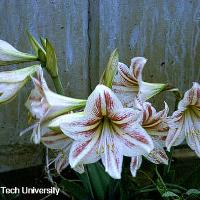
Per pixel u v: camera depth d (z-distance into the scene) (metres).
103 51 1.25
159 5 1.25
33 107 0.76
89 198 1.05
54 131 0.83
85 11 1.22
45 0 1.19
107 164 0.77
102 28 1.24
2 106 1.24
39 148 1.31
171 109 1.35
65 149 0.87
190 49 1.31
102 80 0.82
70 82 1.26
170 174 1.11
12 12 1.18
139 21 1.25
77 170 0.84
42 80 0.74
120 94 0.98
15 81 0.86
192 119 0.92
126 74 0.94
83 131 0.75
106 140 0.78
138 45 1.27
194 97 0.87
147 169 1.28
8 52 0.89
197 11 1.28
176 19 1.28
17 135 1.27
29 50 1.21
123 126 0.77
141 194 1.17
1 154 1.29
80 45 1.24
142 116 0.80
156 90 0.93
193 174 1.10
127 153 0.77
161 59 1.30
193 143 0.91
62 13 1.21
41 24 1.20
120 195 1.04
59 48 1.23
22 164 1.32
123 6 1.23
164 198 1.05
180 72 1.32
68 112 0.79
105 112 0.75
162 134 0.90
